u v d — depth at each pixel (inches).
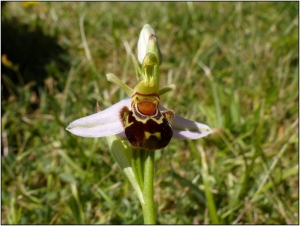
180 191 3.1
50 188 3.2
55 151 3.5
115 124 2.2
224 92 4.2
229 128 3.6
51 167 3.2
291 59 4.7
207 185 2.7
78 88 4.4
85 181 3.1
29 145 3.7
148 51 2.3
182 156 3.5
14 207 3.0
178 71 4.4
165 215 3.0
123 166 2.3
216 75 4.6
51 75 4.8
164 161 3.3
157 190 3.1
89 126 2.2
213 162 3.2
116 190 3.1
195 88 4.3
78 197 2.9
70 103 4.1
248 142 3.6
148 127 2.2
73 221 2.9
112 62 4.9
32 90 4.6
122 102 2.3
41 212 3.0
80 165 3.3
